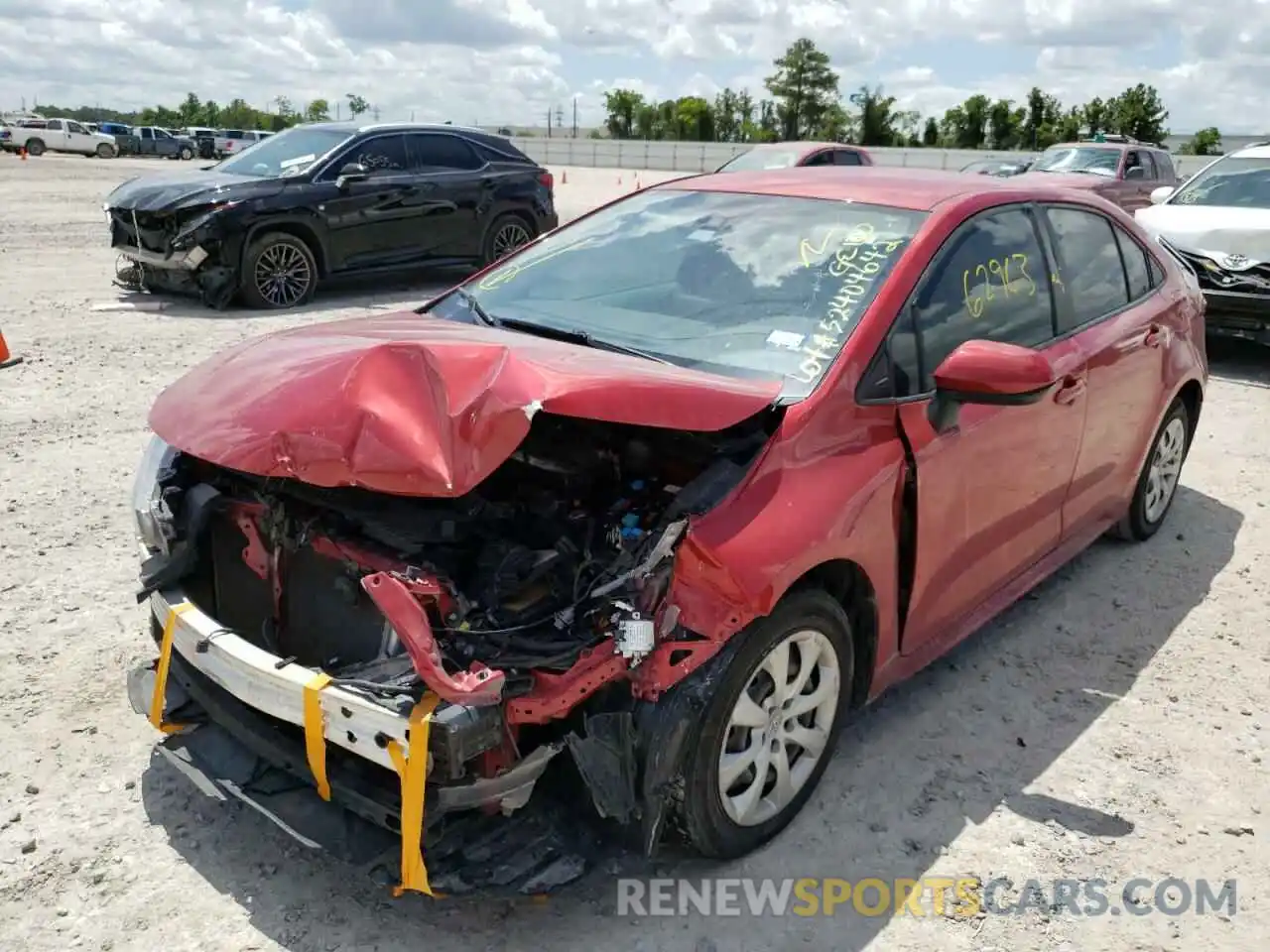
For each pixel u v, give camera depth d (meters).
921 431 3.27
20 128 47.19
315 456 2.54
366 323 3.63
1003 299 3.85
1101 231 4.67
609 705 2.70
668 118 95.50
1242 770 3.56
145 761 3.38
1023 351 3.18
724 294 3.58
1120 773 3.52
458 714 2.40
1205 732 3.77
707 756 2.76
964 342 3.48
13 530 5.04
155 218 10.48
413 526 2.83
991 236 3.88
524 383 2.59
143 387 7.62
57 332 9.32
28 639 4.06
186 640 2.91
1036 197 4.25
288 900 2.83
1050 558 4.45
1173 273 5.24
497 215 12.73
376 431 2.50
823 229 3.73
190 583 3.26
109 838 3.03
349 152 11.46
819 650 3.08
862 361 3.20
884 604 3.26
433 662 2.38
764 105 89.81
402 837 2.44
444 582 2.61
